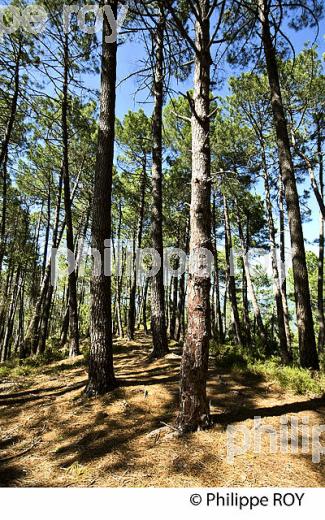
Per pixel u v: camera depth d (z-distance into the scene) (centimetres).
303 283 674
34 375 714
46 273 1137
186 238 1805
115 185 1611
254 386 525
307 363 646
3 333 1972
